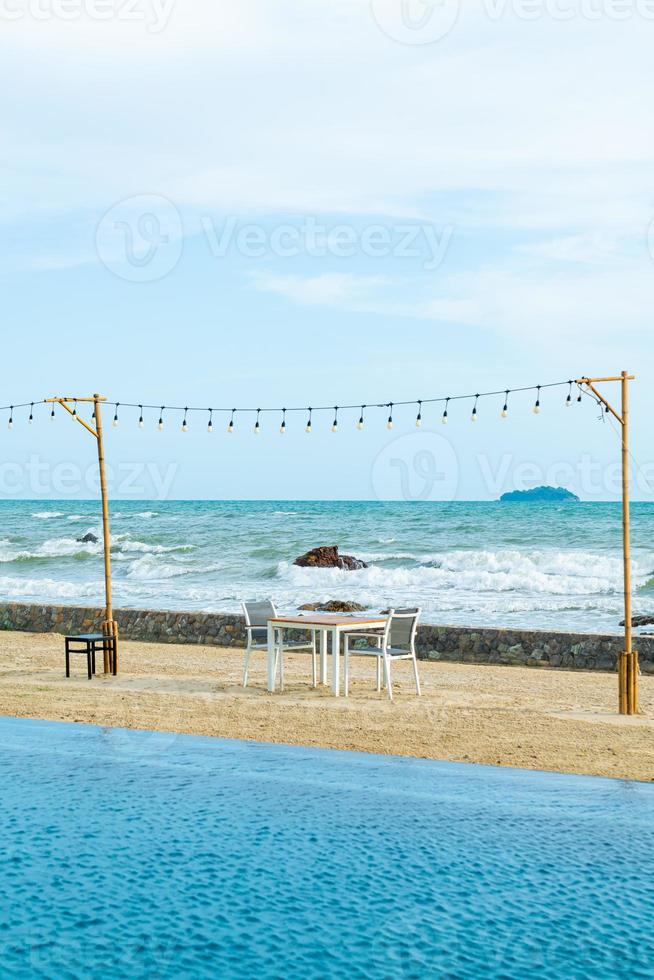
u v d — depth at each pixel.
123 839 6.28
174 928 4.96
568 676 13.77
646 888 5.42
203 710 10.70
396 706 11.07
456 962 4.55
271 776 7.79
